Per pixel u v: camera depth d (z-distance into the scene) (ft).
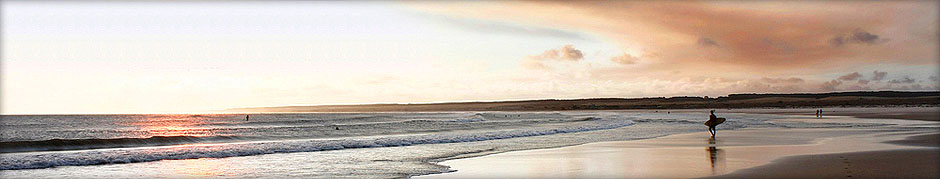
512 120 209.97
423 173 38.52
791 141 62.03
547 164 42.16
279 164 45.78
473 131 111.14
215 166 44.68
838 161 38.32
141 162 47.65
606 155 48.75
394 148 62.39
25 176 38.73
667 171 35.58
